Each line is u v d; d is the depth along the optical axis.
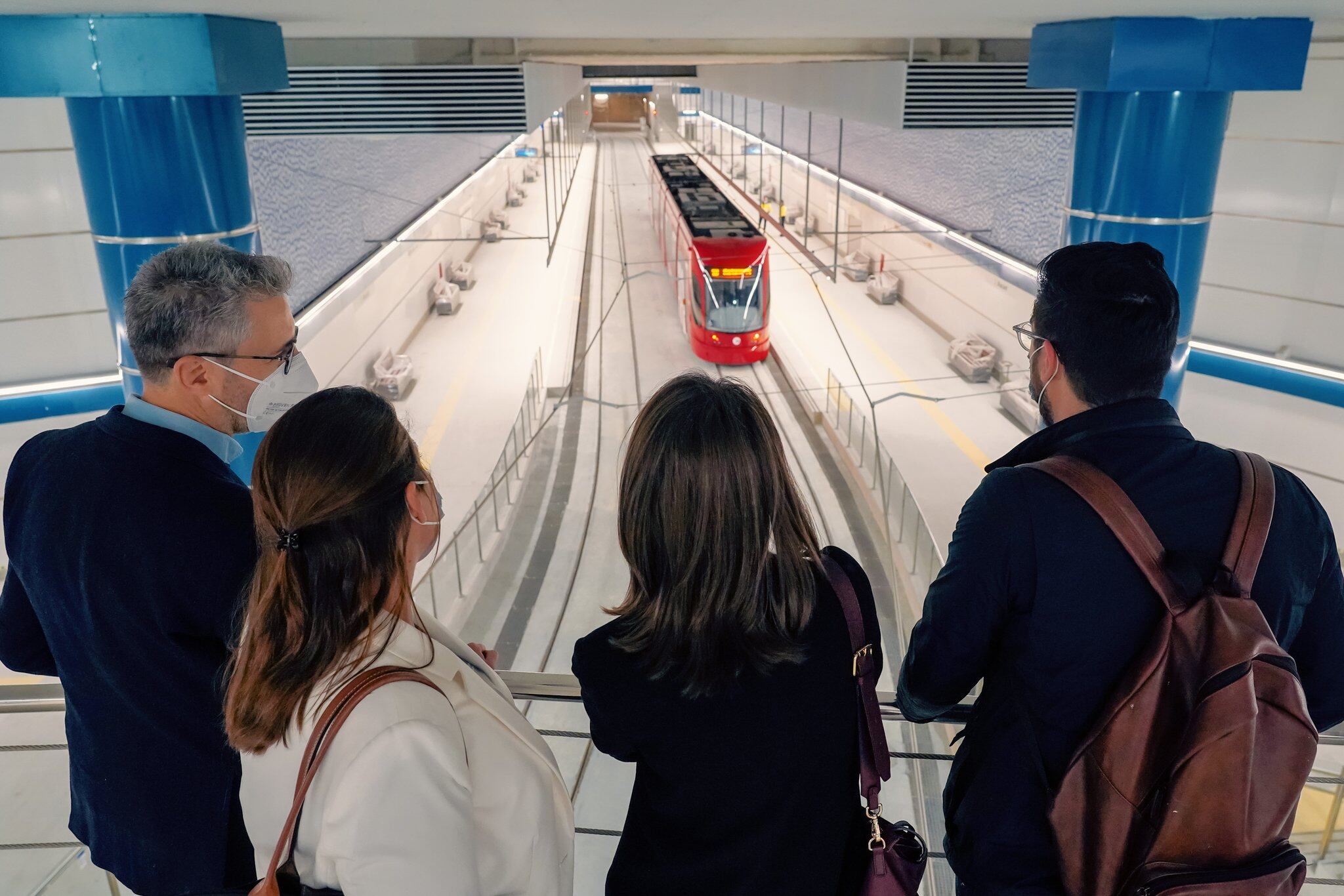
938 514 9.13
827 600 1.13
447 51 6.54
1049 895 1.18
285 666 0.96
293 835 0.99
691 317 14.74
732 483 1.01
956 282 14.36
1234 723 1.02
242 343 1.48
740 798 1.11
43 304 8.21
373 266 12.96
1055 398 1.30
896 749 6.26
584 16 4.18
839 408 12.38
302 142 10.94
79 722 1.45
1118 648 1.15
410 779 0.93
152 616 1.33
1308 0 3.27
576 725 6.74
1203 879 1.04
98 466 1.34
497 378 13.28
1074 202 4.79
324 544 0.97
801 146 25.52
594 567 9.66
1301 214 7.15
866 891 1.23
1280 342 7.50
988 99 7.07
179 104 3.81
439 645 1.09
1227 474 1.17
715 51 7.30
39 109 7.75
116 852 1.48
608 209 28.94
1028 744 1.20
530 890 1.10
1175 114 4.33
